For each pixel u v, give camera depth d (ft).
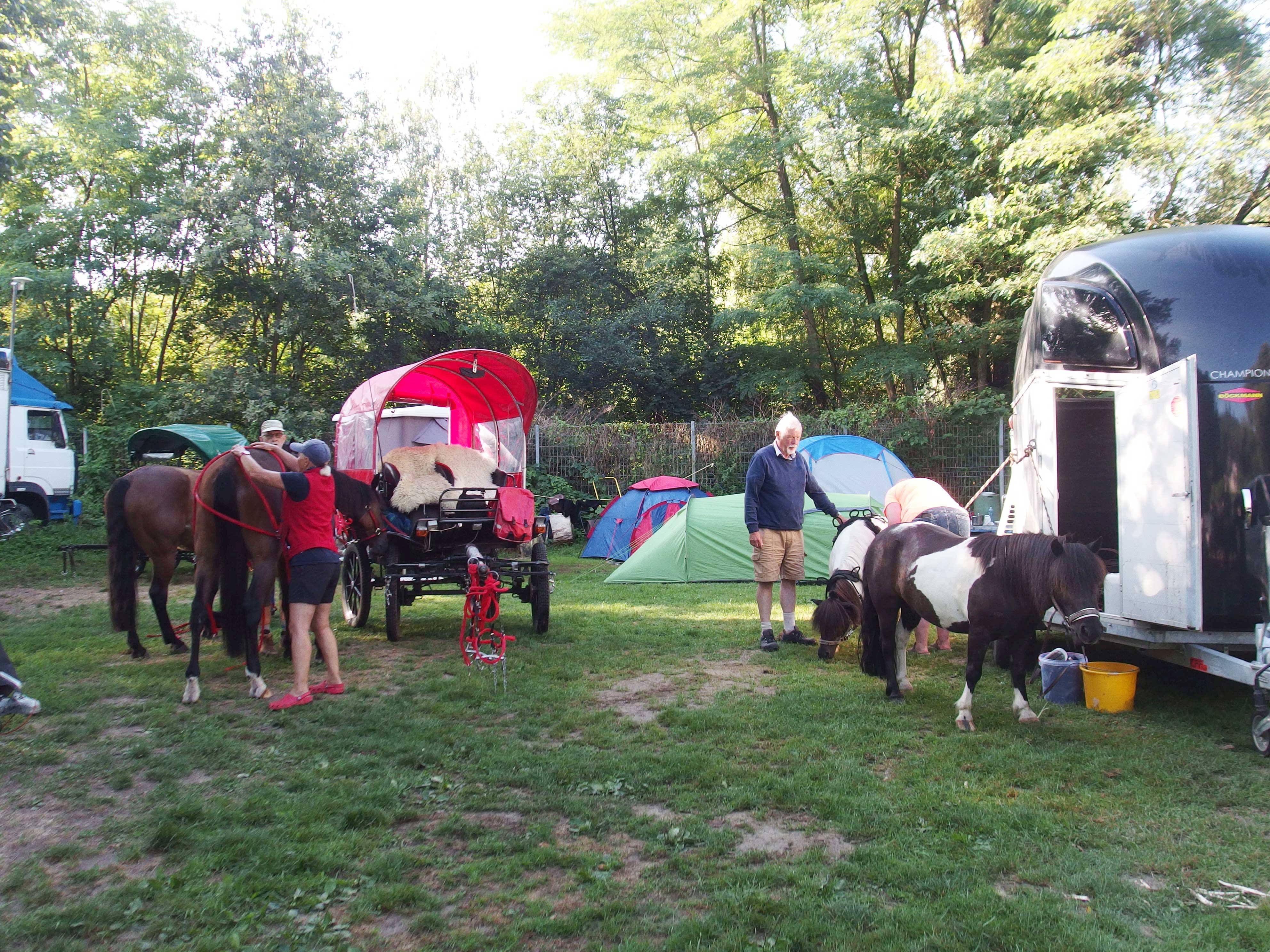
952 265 64.49
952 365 83.76
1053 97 57.41
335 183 74.13
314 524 19.76
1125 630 19.13
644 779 15.07
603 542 49.73
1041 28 68.44
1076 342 20.99
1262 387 17.76
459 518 26.63
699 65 82.02
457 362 28.50
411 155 93.30
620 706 20.01
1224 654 17.31
